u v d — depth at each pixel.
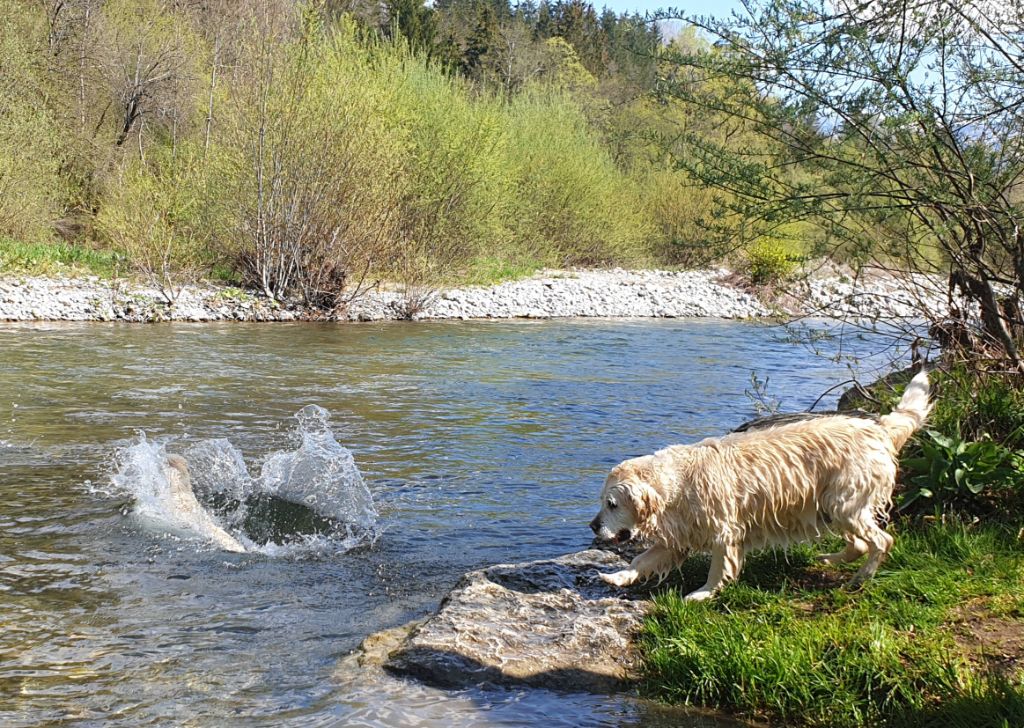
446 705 4.37
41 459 8.80
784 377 15.49
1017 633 4.61
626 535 5.23
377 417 11.21
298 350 16.42
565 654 4.83
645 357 17.52
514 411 11.89
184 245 23.06
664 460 5.36
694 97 7.76
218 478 8.51
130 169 26.56
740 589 5.34
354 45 23.48
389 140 23.16
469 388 13.42
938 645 4.48
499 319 23.77
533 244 34.81
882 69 7.02
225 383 13.02
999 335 7.35
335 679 4.65
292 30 24.50
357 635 5.30
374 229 22.83
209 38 35.56
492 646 4.88
